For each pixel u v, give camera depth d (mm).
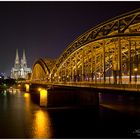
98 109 88375
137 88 42938
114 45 63031
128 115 73438
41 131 54469
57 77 98750
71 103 95750
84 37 72500
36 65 163625
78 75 80438
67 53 88125
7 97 147500
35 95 165250
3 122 64688
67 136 49844
